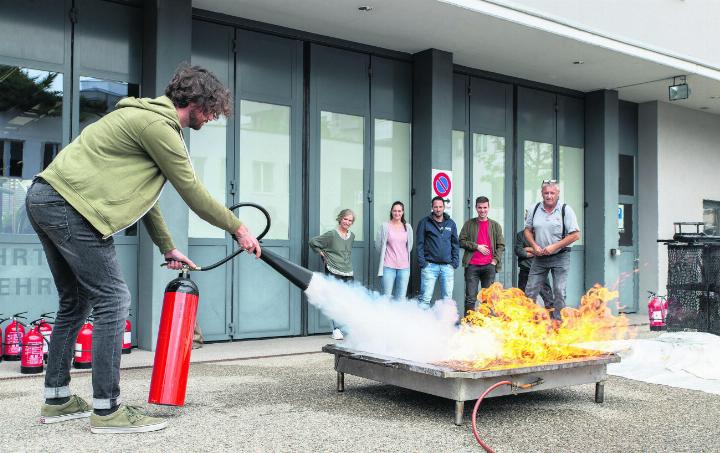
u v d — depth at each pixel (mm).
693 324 9156
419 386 4332
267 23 8789
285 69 9000
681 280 9273
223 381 5508
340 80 9508
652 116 13266
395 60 10070
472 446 3654
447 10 8359
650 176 13266
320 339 8695
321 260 9219
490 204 11211
